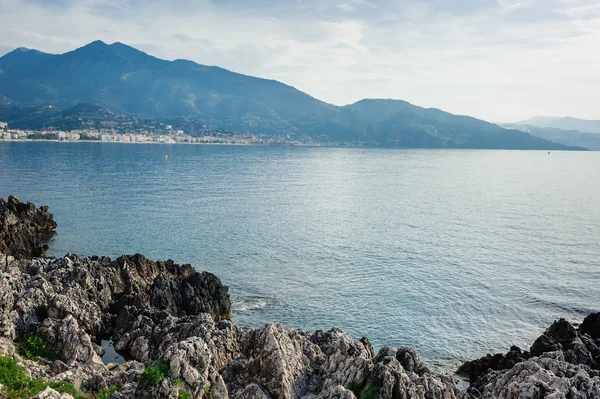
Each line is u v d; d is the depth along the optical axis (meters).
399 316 63.28
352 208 142.50
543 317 63.91
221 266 81.00
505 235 109.38
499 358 49.28
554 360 38.41
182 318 51.16
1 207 93.75
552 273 81.12
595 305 67.88
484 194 186.50
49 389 28.95
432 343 56.59
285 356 37.34
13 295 49.28
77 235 97.06
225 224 112.00
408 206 149.88
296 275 77.69
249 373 37.25
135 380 34.72
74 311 51.03
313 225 115.38
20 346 42.78
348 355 40.47
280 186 189.75
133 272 65.19
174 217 117.06
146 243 92.94
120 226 105.50
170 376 31.98
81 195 143.88
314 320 61.53
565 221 128.75
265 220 118.75
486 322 62.19
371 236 105.62
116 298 59.88
